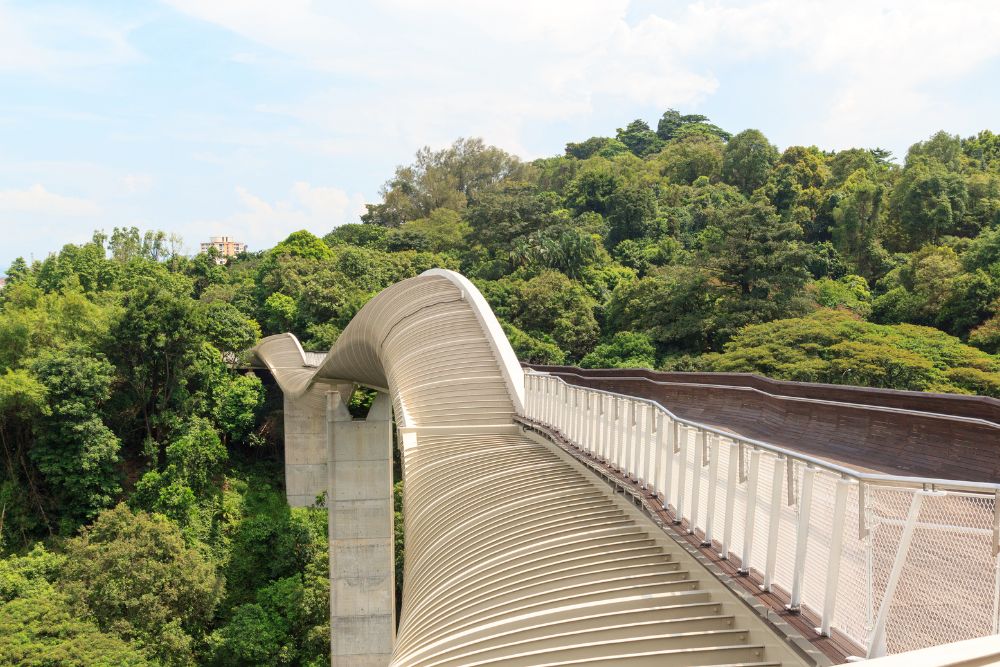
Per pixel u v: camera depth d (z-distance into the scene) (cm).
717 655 676
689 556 882
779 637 621
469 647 864
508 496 1325
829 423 1470
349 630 3014
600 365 5591
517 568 1023
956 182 7450
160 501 3969
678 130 16650
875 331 4388
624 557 959
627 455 1182
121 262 8400
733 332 5478
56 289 6334
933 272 5412
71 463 3809
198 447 4241
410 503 1602
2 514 3659
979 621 506
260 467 5166
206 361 4772
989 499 577
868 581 552
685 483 982
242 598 3728
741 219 5919
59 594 2698
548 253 7700
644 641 731
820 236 8400
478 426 1875
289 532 4075
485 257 8800
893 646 521
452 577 1112
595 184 10262
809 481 633
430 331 2514
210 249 9338
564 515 1172
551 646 793
